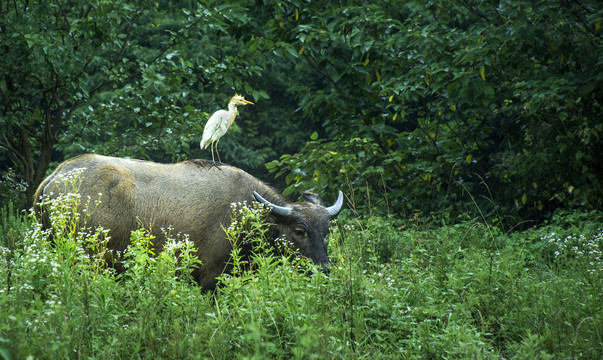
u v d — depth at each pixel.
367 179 38.94
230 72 40.84
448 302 19.52
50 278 16.17
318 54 40.41
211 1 39.91
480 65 34.25
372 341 16.69
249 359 13.06
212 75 39.91
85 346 14.49
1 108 38.59
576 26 35.41
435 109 41.03
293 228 23.00
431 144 40.50
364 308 17.94
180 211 22.44
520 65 35.62
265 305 16.42
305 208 23.39
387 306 18.05
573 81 33.00
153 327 15.54
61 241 16.95
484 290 20.16
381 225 29.94
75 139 41.59
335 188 38.12
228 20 40.22
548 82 33.38
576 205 36.66
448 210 37.25
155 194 22.38
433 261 24.12
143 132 41.50
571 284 20.66
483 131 39.72
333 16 39.44
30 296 15.59
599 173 36.06
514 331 18.17
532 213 40.91
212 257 22.84
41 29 36.59
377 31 38.12
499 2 37.59
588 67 33.94
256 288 17.55
